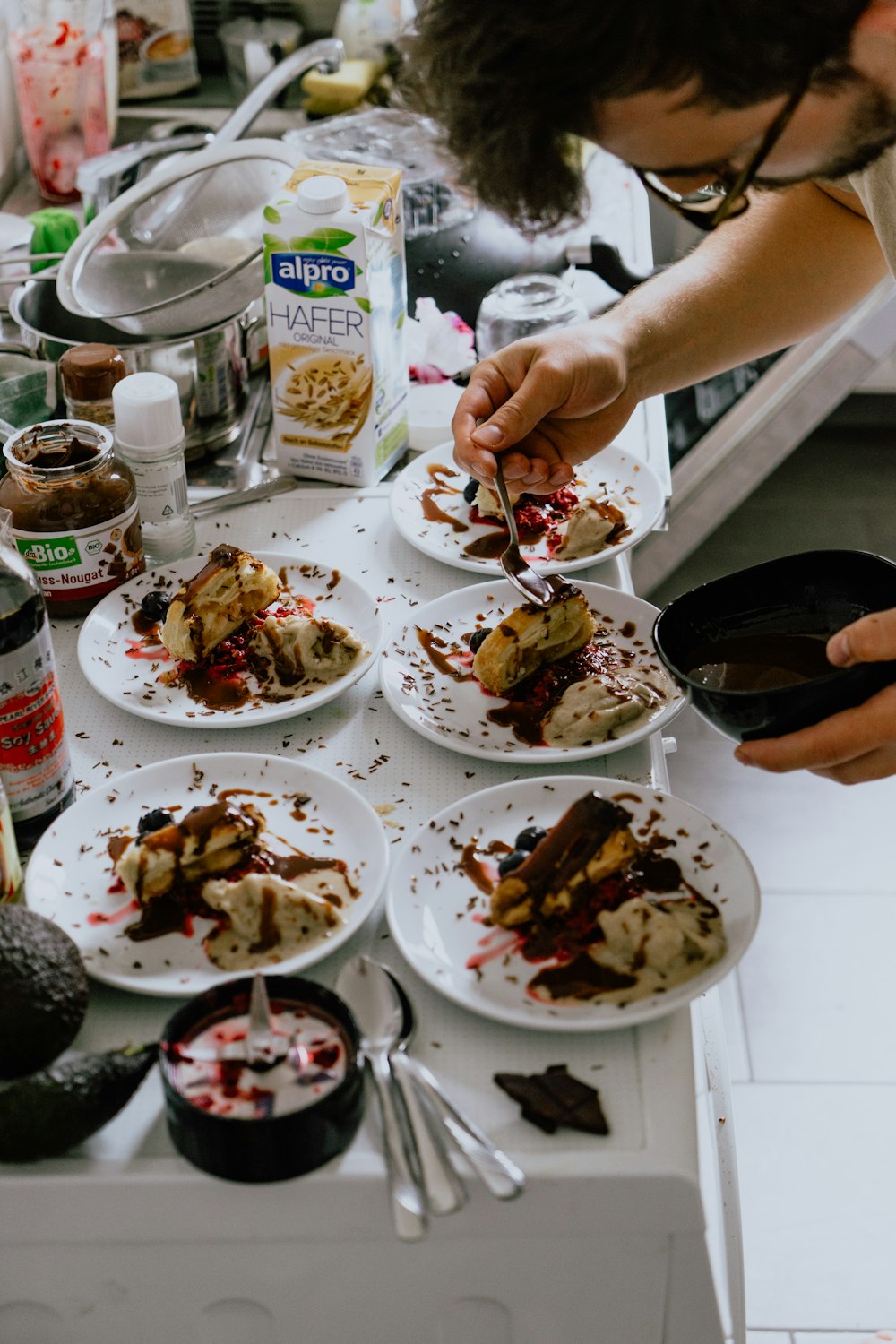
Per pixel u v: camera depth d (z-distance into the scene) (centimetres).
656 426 161
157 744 109
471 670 115
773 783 234
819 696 88
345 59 220
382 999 84
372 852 94
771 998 199
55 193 195
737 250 128
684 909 90
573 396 119
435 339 157
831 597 101
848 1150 179
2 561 90
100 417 130
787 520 301
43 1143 74
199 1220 77
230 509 138
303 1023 79
